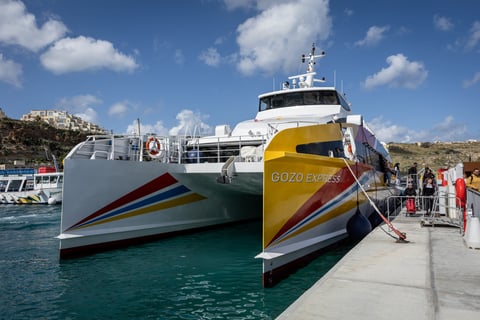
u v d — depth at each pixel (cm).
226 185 961
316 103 1114
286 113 1121
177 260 766
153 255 803
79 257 774
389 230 786
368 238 695
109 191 819
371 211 1012
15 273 689
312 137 698
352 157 834
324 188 720
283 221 624
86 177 780
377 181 1119
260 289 588
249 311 501
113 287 604
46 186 3106
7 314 497
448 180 1097
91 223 793
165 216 938
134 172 856
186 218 1002
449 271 454
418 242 651
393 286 391
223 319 477
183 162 962
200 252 833
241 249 862
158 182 903
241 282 625
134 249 850
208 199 1049
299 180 652
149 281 634
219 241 944
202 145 935
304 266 683
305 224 678
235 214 1184
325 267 682
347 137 839
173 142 956
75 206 767
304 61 1353
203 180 939
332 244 782
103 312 505
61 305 529
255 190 1014
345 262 502
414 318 304
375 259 520
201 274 673
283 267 627
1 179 3459
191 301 541
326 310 322
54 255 855
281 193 615
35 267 727
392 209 1484
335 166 752
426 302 342
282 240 625
